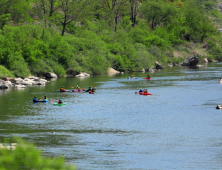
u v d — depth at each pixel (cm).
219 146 11775
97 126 14512
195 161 10331
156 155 10888
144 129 14038
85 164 9969
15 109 17600
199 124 14775
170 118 15925
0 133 13062
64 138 12638
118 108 18288
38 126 14325
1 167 4069
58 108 18138
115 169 9638
